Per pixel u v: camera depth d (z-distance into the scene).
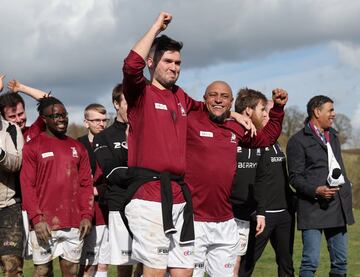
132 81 4.38
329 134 6.81
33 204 5.66
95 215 6.86
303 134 6.75
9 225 5.69
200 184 5.32
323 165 6.61
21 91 6.65
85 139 7.32
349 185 6.72
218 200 5.40
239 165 6.59
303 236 6.66
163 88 4.71
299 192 6.68
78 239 5.93
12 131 5.78
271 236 7.03
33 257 5.81
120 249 6.27
